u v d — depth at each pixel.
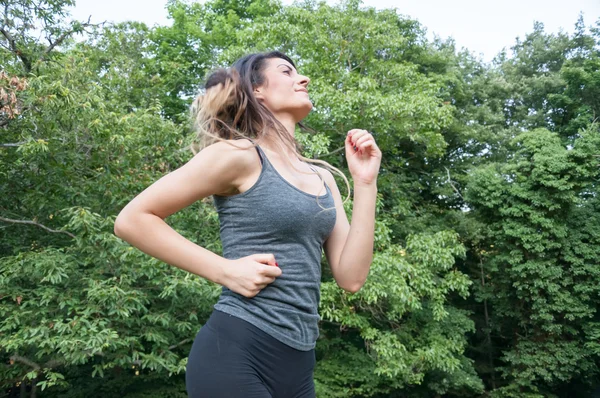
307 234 0.96
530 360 10.89
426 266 8.36
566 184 10.34
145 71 11.15
